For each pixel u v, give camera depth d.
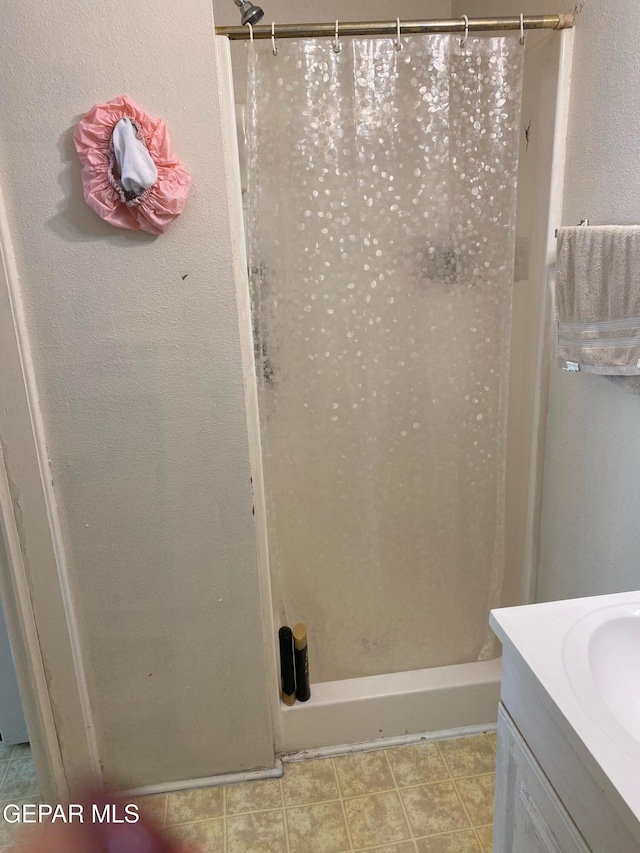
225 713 1.61
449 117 1.39
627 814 0.66
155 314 1.28
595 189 1.30
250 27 1.25
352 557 1.71
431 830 1.50
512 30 1.37
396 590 1.76
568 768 0.82
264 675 1.58
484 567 1.76
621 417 1.29
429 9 1.81
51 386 1.30
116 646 1.50
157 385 1.33
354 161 1.40
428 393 1.59
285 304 1.49
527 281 1.57
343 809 1.57
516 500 1.75
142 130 1.15
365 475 1.64
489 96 1.39
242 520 1.45
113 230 1.22
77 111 1.16
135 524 1.41
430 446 1.64
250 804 1.59
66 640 1.45
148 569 1.45
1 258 1.19
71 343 1.27
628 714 0.89
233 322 1.31
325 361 1.54
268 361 1.53
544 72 1.41
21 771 1.71
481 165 1.44
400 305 1.52
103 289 1.25
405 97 1.37
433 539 1.72
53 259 1.22
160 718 1.58
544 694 0.83
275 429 1.58
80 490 1.37
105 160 1.15
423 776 1.65
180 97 1.17
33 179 1.18
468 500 1.70
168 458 1.38
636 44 1.14
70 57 1.13
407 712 1.74
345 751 1.73
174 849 1.20
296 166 1.40
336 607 1.75
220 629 1.53
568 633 0.94
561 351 1.33
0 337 1.23
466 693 1.75
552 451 1.60
